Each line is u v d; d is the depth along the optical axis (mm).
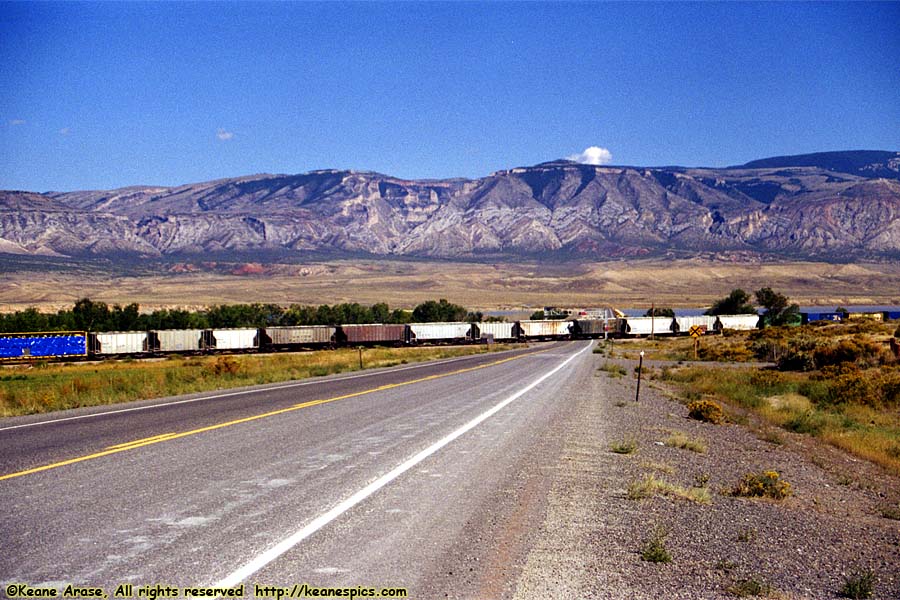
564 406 20500
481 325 86188
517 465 11312
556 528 7969
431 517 8070
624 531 8102
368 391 23438
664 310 145875
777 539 8547
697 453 14555
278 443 12547
